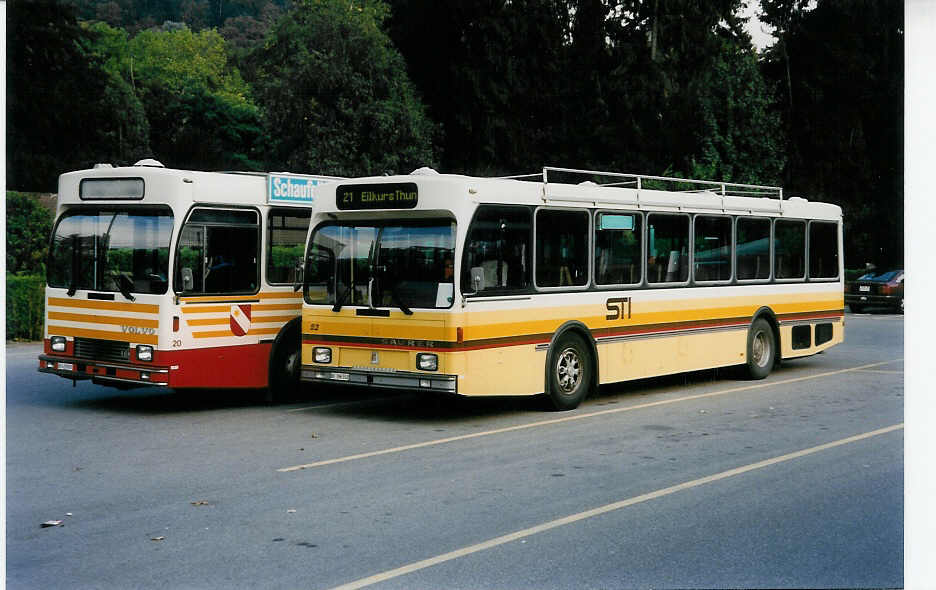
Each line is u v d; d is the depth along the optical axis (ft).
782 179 142.92
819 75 144.97
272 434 35.55
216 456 31.32
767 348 53.36
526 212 39.75
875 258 147.13
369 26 140.15
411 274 37.86
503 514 24.11
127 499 25.59
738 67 136.77
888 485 27.17
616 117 149.69
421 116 139.23
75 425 37.37
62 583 18.99
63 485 27.20
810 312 56.65
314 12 142.41
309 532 22.53
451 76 152.66
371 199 38.88
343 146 132.36
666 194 47.06
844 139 145.79
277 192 42.57
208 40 296.30
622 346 44.39
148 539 21.98
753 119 134.82
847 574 19.61
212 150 198.90
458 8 148.97
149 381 38.50
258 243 41.86
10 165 143.54
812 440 34.06
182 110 216.74
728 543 21.71
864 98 145.79
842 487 26.94
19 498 25.67
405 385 37.50
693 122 139.64
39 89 148.05
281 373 42.91
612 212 43.98
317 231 40.52
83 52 162.09
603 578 19.38
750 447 32.78
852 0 143.43
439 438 34.73
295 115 132.87
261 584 18.95
